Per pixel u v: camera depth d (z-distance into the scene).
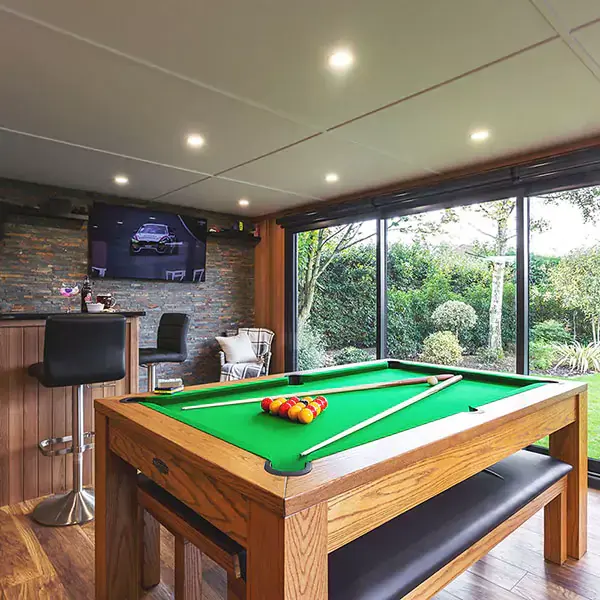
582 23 1.87
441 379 2.43
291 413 1.62
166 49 2.06
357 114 2.79
